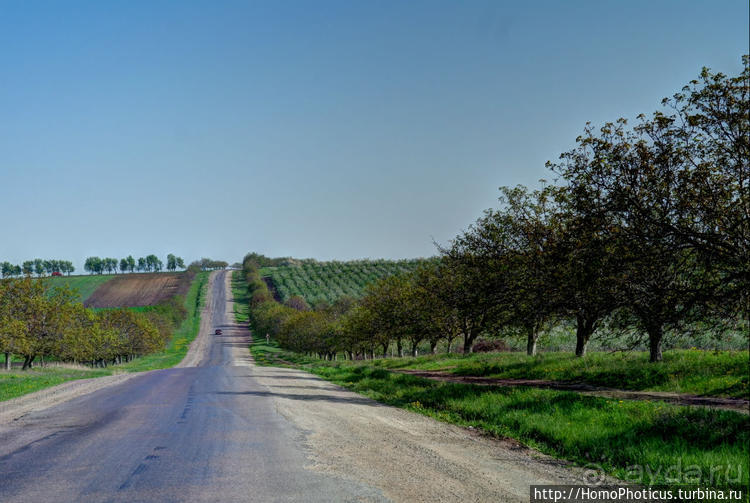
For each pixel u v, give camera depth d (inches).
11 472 279.3
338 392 811.4
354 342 2124.8
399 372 1162.6
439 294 1058.7
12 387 844.6
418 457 323.6
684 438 365.4
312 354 3385.8
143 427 426.3
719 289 560.4
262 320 4788.4
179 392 743.7
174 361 2982.3
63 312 1684.3
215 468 283.3
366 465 295.0
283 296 6550.2
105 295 6811.0
